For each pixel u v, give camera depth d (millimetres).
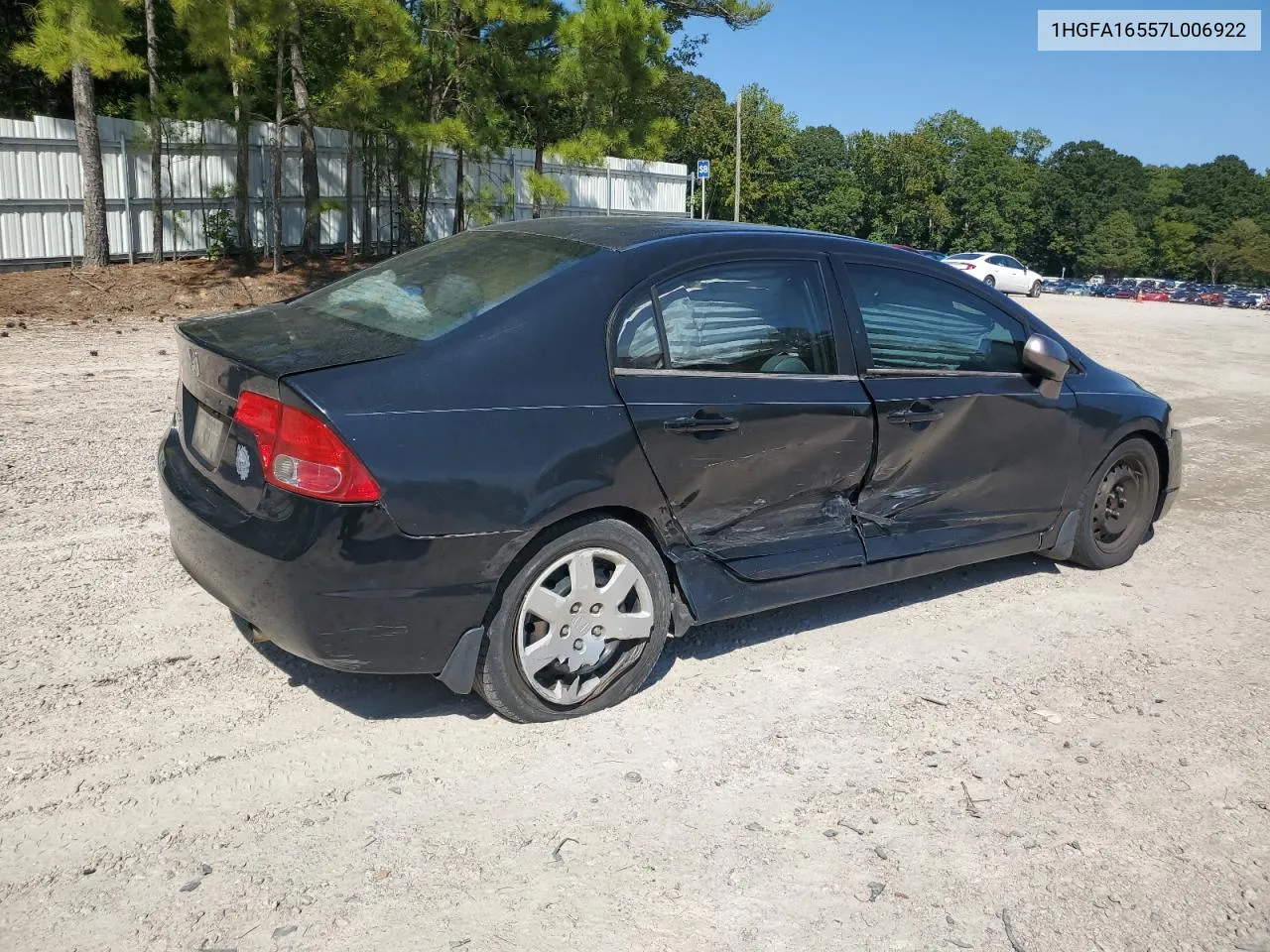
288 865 2893
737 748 3639
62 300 14109
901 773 3539
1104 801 3432
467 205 19734
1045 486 5117
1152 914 2891
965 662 4438
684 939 2693
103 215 16031
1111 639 4773
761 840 3123
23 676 3826
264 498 3289
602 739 3648
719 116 64500
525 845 3039
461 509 3303
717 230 4223
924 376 4586
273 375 3232
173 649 4129
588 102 20688
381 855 2959
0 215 15828
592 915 2762
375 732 3609
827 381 4250
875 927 2779
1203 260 121375
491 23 18578
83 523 5512
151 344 11633
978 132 92125
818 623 4789
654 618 3844
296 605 3227
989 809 3352
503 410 3416
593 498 3566
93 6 13438
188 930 2625
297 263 18234
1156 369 14609
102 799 3135
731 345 4027
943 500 4715
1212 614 5160
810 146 81688
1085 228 113125
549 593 3584
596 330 3684
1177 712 4078
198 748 3445
